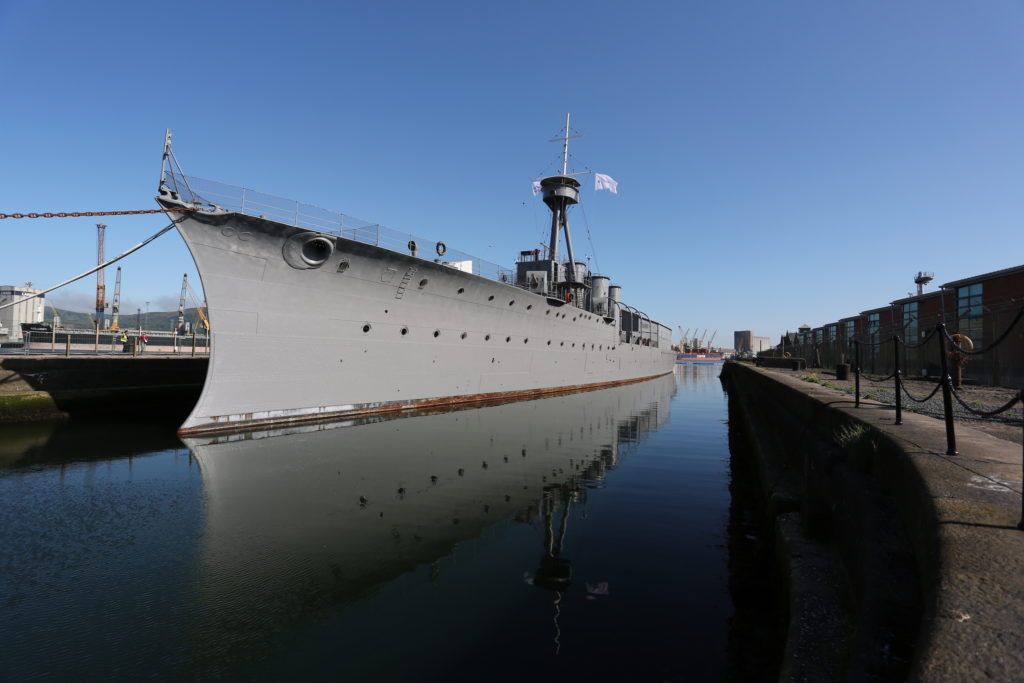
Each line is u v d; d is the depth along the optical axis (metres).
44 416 16.45
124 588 5.50
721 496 9.40
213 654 4.33
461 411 19.45
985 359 16.69
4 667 4.11
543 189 30.83
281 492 8.88
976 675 1.86
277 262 13.80
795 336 63.25
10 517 7.58
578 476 10.70
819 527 5.64
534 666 4.14
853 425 6.76
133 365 19.45
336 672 4.07
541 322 25.66
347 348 16.03
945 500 3.43
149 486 9.10
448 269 17.98
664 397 31.58
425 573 5.95
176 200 11.74
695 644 4.48
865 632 2.87
